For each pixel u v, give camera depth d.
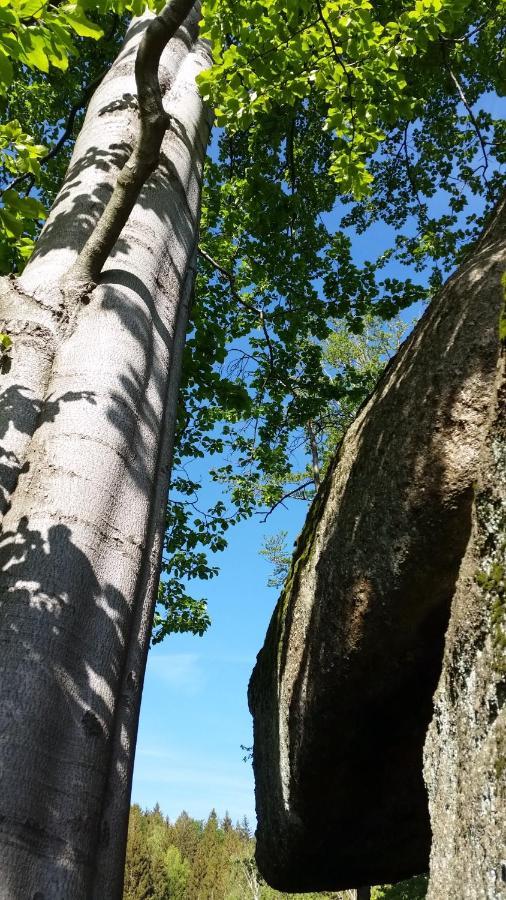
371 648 3.25
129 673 2.27
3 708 1.85
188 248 3.82
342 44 5.21
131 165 2.90
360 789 4.18
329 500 3.96
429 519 2.69
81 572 2.20
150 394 2.90
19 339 2.71
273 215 9.19
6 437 2.46
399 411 3.02
